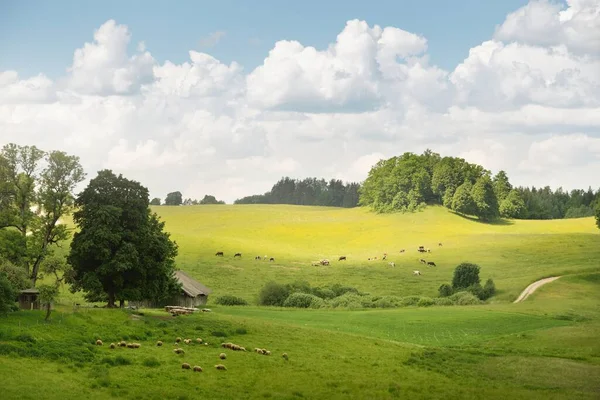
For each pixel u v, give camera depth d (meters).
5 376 29.73
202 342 44.00
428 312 76.62
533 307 80.31
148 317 53.28
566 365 43.66
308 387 34.25
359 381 36.50
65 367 33.34
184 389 31.62
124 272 60.97
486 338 56.69
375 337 55.88
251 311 77.19
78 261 59.91
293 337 49.22
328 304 89.81
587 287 96.62
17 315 46.50
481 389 36.34
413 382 37.25
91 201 61.00
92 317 48.12
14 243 67.88
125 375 33.12
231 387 32.91
